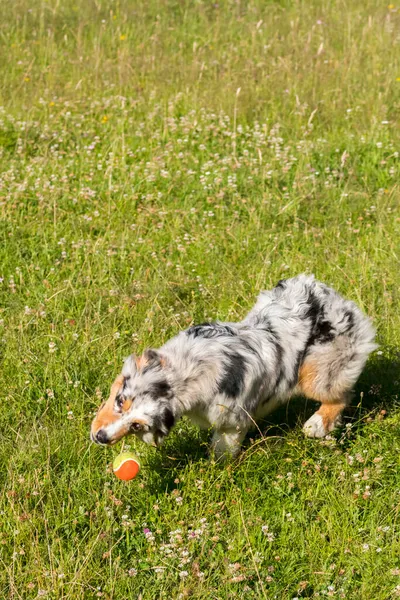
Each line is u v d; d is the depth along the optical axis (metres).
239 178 11.21
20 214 10.37
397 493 6.52
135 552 6.03
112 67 14.74
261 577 5.75
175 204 10.69
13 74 14.71
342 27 16.69
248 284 9.15
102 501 6.27
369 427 7.09
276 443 6.89
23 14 17.50
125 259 9.60
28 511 6.17
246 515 6.27
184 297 9.05
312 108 13.33
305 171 11.38
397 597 5.62
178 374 6.05
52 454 6.73
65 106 13.24
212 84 14.04
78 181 11.27
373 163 11.77
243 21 17.33
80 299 8.84
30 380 7.58
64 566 5.67
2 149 11.87
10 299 8.80
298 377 6.82
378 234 10.07
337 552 6.05
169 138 12.30
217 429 6.50
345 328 6.80
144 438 6.10
